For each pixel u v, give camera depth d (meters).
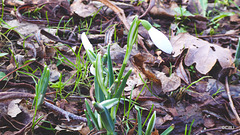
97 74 0.31
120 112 0.41
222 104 0.44
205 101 0.44
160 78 0.45
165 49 0.30
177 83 0.45
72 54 0.48
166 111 0.42
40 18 0.55
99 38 0.52
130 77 0.45
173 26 0.61
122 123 0.39
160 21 0.63
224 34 0.60
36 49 0.47
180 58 0.49
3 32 0.49
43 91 0.34
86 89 0.44
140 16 0.59
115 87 0.32
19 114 0.39
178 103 0.44
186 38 0.50
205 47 0.48
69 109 0.41
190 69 0.49
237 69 0.50
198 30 0.63
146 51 0.50
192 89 0.46
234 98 0.46
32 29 0.52
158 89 0.44
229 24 0.68
